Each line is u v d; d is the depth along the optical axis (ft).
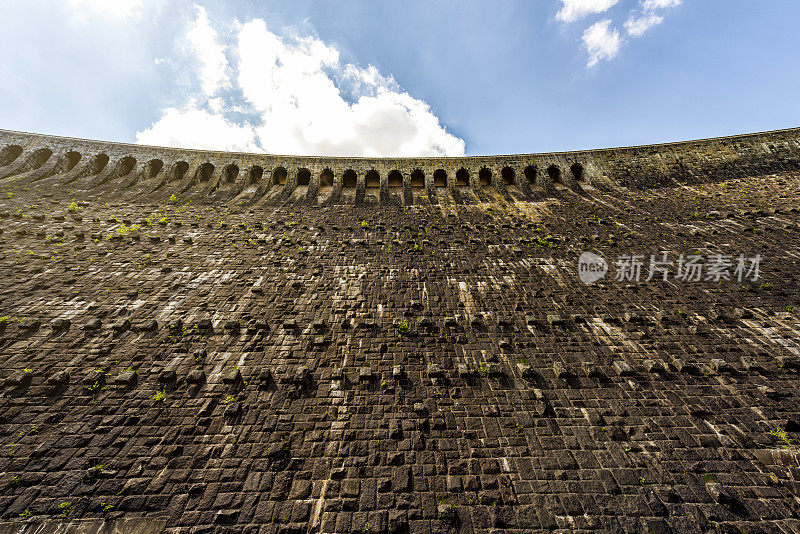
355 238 55.52
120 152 77.56
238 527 21.07
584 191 74.18
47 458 23.52
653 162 77.51
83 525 20.74
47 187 66.18
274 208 67.51
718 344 33.65
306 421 26.99
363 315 37.86
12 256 42.80
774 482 23.32
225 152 80.48
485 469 24.35
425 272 46.14
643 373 31.32
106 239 49.37
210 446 25.03
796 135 74.38
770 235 49.57
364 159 81.41
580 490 23.29
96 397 27.53
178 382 29.27
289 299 39.86
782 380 29.81
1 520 20.67
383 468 24.27
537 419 27.76
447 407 28.55
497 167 80.94
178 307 37.45
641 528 21.38
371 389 29.71
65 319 33.91
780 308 36.91
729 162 73.87
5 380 27.66
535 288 43.04
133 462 23.81
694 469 24.29
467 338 35.37
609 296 41.29
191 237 52.49
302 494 22.70
